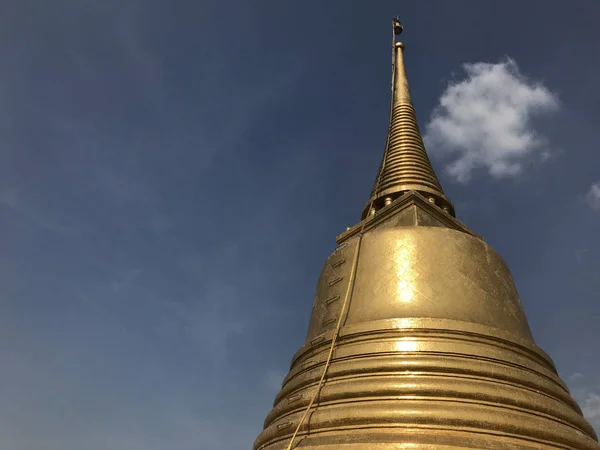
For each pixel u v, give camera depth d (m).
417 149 20.05
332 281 15.59
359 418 10.78
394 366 11.64
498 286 14.59
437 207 17.33
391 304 13.47
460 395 10.88
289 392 13.59
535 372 12.56
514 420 10.48
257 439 13.42
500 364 12.04
